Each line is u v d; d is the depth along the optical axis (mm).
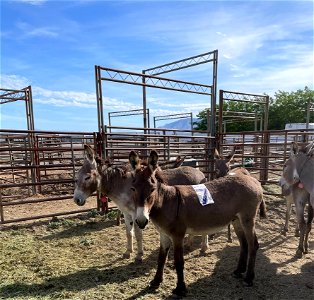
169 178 5348
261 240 5773
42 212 7980
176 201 3656
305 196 4949
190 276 4250
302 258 4879
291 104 36625
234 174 4512
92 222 6867
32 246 5449
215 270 4441
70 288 3928
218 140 10195
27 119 11352
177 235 3666
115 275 4316
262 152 10594
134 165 3574
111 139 7891
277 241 5715
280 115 36844
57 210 8195
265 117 12289
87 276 4277
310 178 4508
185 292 3717
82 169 5062
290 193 5656
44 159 9688
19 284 4031
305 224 4949
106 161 5242
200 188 3896
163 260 3932
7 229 6289
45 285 4004
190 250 5258
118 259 4910
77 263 4734
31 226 6488
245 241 4258
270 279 4160
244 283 4004
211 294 3771
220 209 3779
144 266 4625
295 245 5496
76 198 4973
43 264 4676
